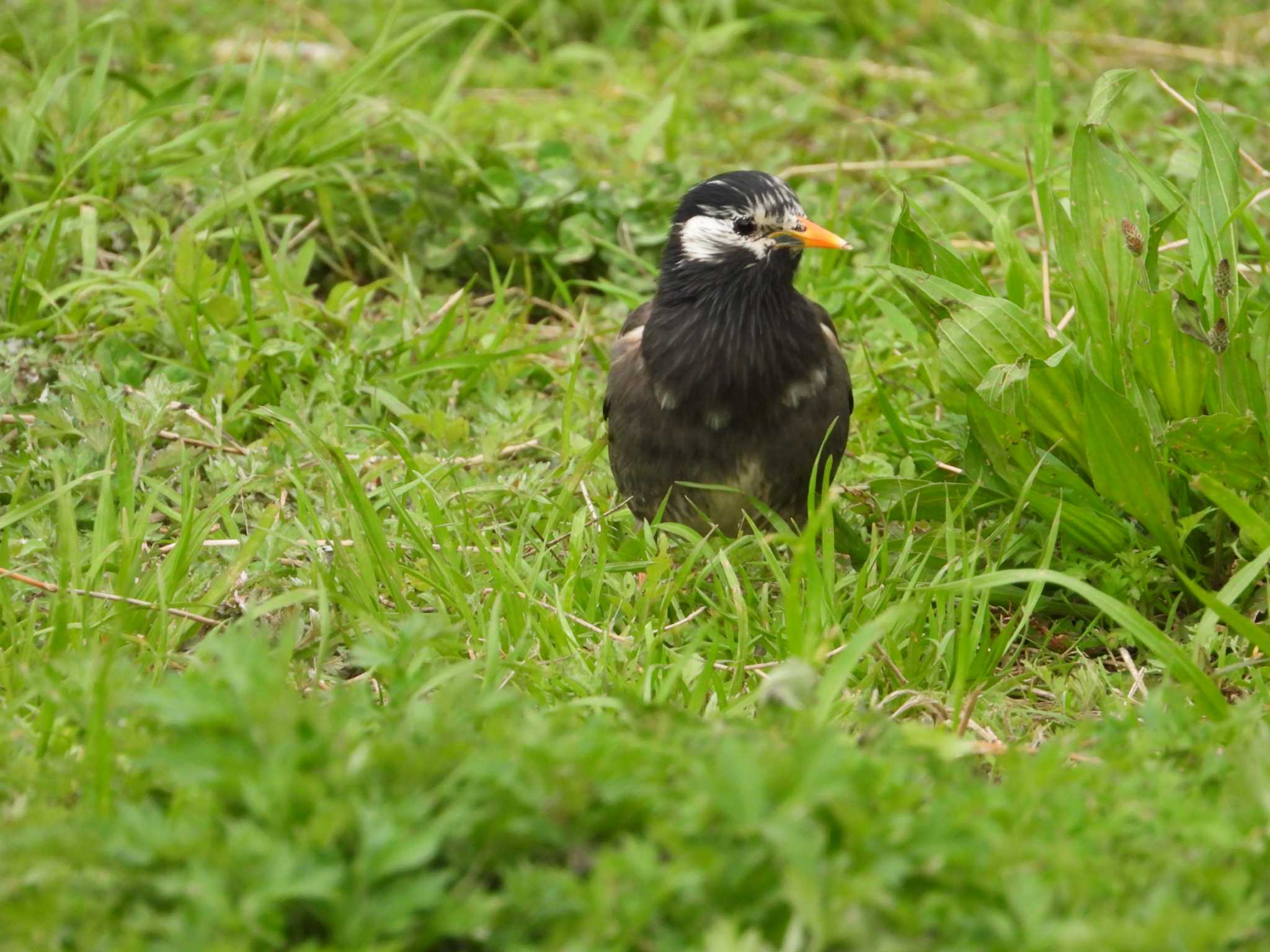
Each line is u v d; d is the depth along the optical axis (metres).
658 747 5.17
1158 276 8.90
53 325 10.84
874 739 5.70
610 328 11.84
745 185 8.77
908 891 4.70
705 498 9.06
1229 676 7.50
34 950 4.52
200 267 11.02
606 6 18.25
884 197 13.77
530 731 5.21
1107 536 8.34
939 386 9.47
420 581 8.01
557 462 10.05
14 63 14.24
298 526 8.43
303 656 7.27
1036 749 6.74
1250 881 4.91
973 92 16.09
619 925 4.50
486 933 4.60
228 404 10.32
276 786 4.71
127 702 5.45
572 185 12.96
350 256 12.93
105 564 7.98
